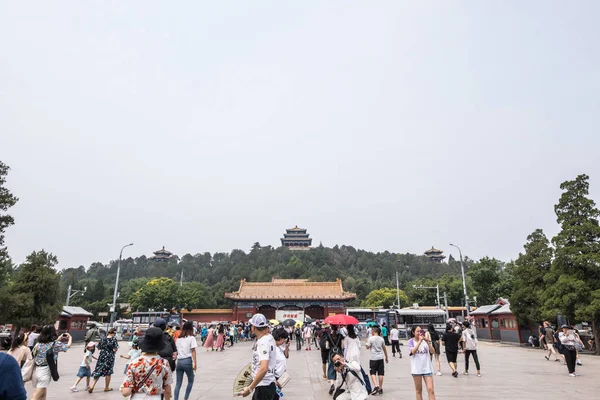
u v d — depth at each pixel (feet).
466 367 58.13
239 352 102.22
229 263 505.25
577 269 90.12
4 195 103.55
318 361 78.64
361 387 25.79
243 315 219.20
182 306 241.55
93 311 290.35
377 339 43.62
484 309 146.82
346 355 38.99
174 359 29.04
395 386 47.62
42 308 116.47
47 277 118.42
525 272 112.37
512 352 96.32
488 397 40.19
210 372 60.75
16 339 32.14
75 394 41.47
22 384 10.93
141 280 334.65
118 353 97.40
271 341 21.08
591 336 94.73
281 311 198.29
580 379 52.49
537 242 113.19
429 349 33.68
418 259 560.20
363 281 415.23
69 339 35.14
